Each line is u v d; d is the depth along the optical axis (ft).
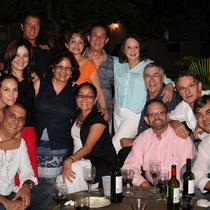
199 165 12.64
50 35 40.09
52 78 15.80
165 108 13.93
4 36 54.24
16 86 13.39
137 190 12.03
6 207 12.25
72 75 16.03
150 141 14.29
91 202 10.79
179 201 10.50
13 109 13.01
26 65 14.93
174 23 49.98
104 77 18.35
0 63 16.48
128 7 39.78
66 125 15.79
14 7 38.99
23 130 15.05
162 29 49.11
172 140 14.17
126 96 17.99
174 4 50.03
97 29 18.11
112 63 18.45
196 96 15.10
